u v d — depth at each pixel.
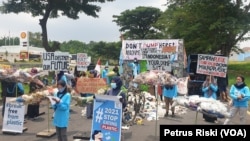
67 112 8.95
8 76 12.42
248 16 44.50
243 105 11.76
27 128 12.33
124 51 22.73
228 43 46.44
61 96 8.86
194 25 46.69
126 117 12.70
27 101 11.23
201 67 12.34
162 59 12.31
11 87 13.01
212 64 12.25
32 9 39.66
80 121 13.82
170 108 16.34
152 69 12.45
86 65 23.05
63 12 41.34
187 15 47.78
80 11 41.75
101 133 9.07
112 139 8.94
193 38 47.94
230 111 11.94
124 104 10.12
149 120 14.13
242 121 11.88
